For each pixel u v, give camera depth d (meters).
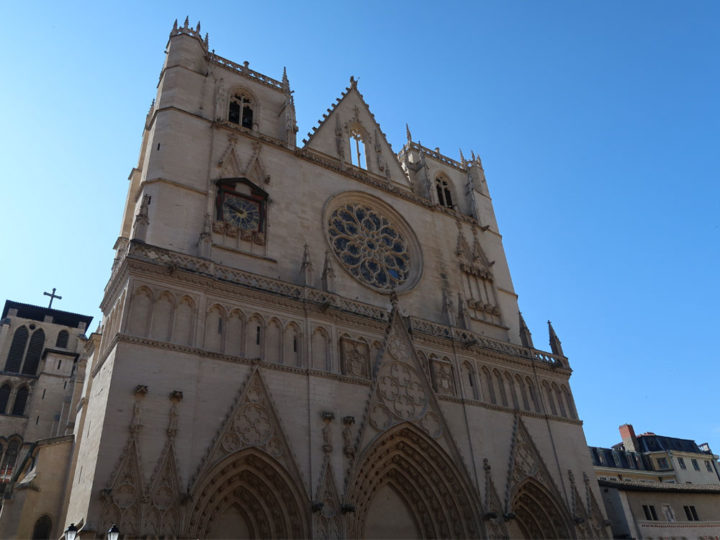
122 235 43.50
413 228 52.00
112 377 28.47
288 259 41.19
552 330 53.47
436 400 39.75
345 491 32.31
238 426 30.95
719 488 54.81
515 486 40.41
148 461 27.30
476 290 53.00
